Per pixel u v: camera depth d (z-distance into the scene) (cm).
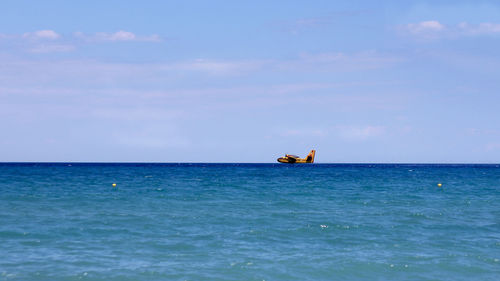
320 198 4831
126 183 7344
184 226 2936
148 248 2309
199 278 1817
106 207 3847
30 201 4253
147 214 3434
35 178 8800
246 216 3372
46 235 2602
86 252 2212
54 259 2072
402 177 10988
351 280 1822
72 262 2025
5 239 2483
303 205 4128
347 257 2155
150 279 1797
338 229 2866
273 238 2588
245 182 7988
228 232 2745
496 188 6706
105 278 1803
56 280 1773
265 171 15512
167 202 4284
